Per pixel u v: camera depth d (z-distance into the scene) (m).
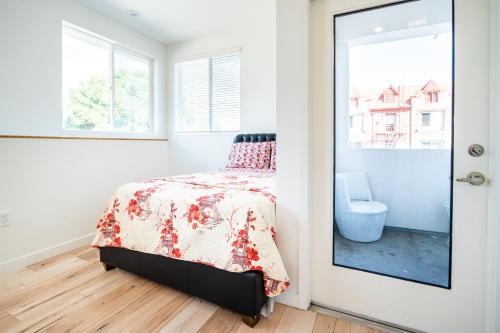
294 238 1.55
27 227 2.24
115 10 2.88
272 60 3.20
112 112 3.17
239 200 1.53
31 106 2.31
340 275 1.55
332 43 1.50
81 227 2.67
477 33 1.19
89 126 2.94
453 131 1.26
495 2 1.12
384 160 1.44
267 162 3.00
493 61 1.15
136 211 1.87
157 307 1.60
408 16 1.34
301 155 1.50
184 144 3.81
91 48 2.96
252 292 1.38
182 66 3.82
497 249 1.16
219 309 1.58
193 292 1.60
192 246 1.57
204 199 1.62
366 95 1.46
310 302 1.62
